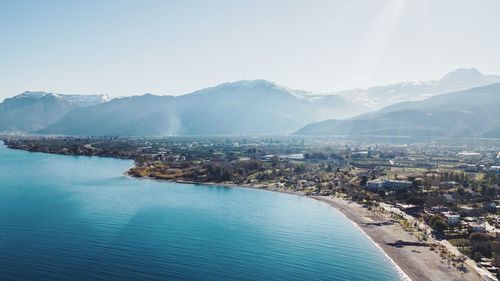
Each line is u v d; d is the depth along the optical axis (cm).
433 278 15325
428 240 19625
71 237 19388
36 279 14788
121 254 17350
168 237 19712
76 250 17688
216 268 16138
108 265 16150
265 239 19750
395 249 18412
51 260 16525
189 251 17888
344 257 17500
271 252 17988
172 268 16012
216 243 19038
